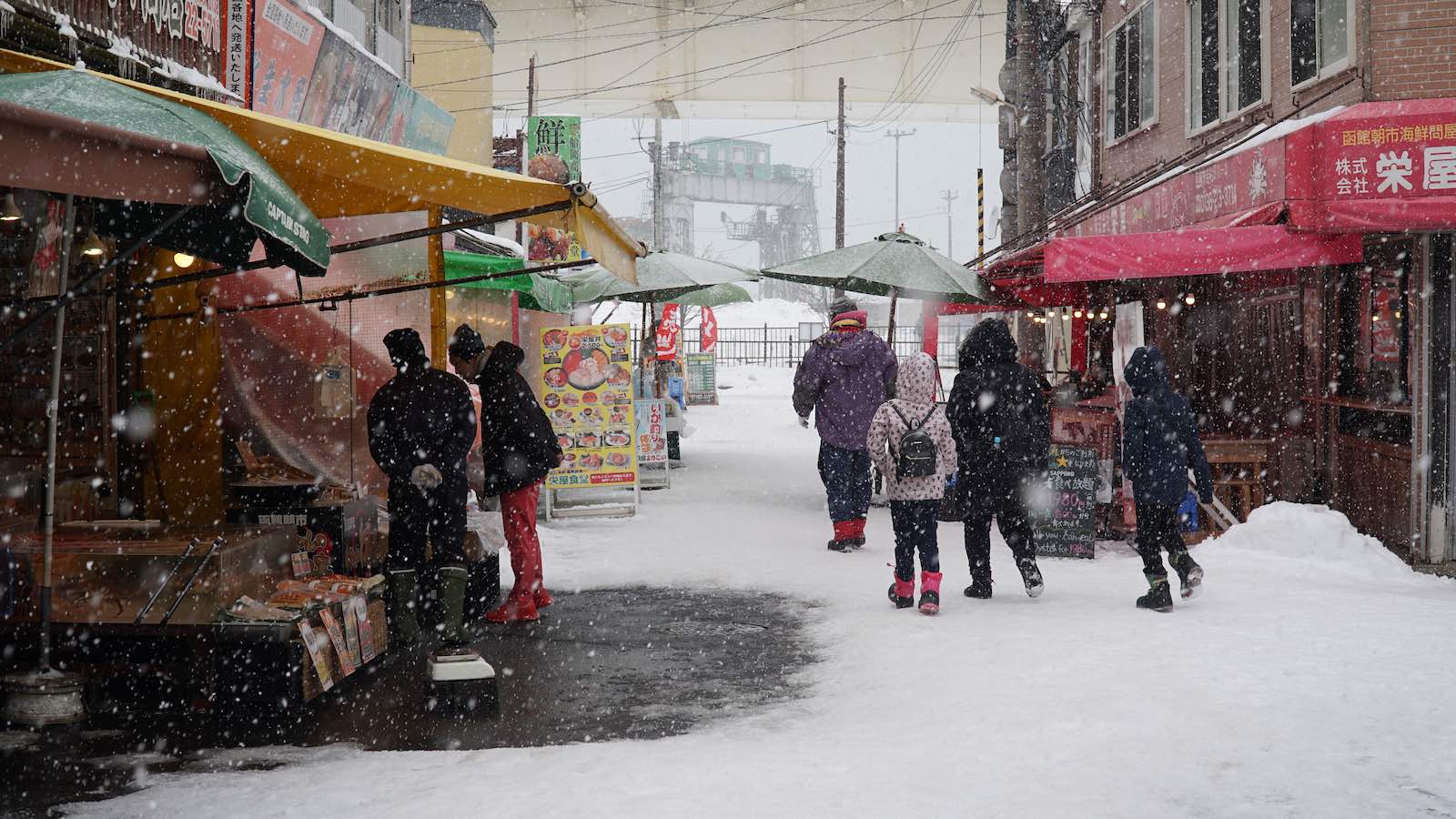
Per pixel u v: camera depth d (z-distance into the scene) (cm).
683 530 1280
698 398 3894
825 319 6950
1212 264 1037
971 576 934
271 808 429
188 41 934
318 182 752
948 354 6359
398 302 1012
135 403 803
